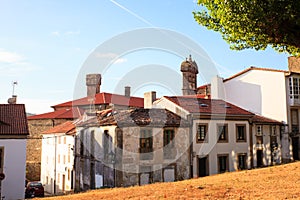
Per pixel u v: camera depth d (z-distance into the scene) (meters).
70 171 31.11
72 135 30.48
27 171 41.81
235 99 35.62
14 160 22.52
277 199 10.32
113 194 13.52
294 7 9.79
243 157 28.67
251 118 29.69
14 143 22.70
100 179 22.92
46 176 39.06
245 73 35.25
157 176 21.84
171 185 15.51
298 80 32.69
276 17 10.09
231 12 10.45
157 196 12.05
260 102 33.69
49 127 45.53
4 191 21.84
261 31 10.66
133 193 13.34
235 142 28.08
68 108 49.28
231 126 28.08
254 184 13.97
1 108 26.50
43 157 40.91
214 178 18.34
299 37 10.66
